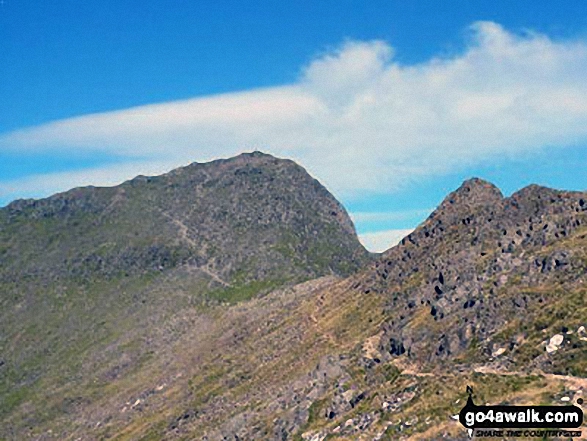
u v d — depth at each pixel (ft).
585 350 500.33
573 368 485.15
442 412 476.54
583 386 452.35
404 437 468.34
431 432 458.09
